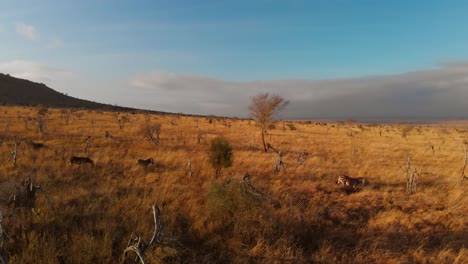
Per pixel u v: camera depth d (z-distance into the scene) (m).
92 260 6.50
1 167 13.13
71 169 13.87
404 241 8.66
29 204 8.62
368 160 22.16
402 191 13.92
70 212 8.52
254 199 9.11
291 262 7.14
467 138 46.31
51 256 6.25
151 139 25.08
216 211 9.02
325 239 8.44
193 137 30.53
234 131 41.41
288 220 9.23
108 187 11.24
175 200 10.26
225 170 15.60
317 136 40.94
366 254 7.78
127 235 7.52
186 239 7.87
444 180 16.34
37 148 18.50
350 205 11.49
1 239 6.35
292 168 17.11
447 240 8.82
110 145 22.58
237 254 7.30
